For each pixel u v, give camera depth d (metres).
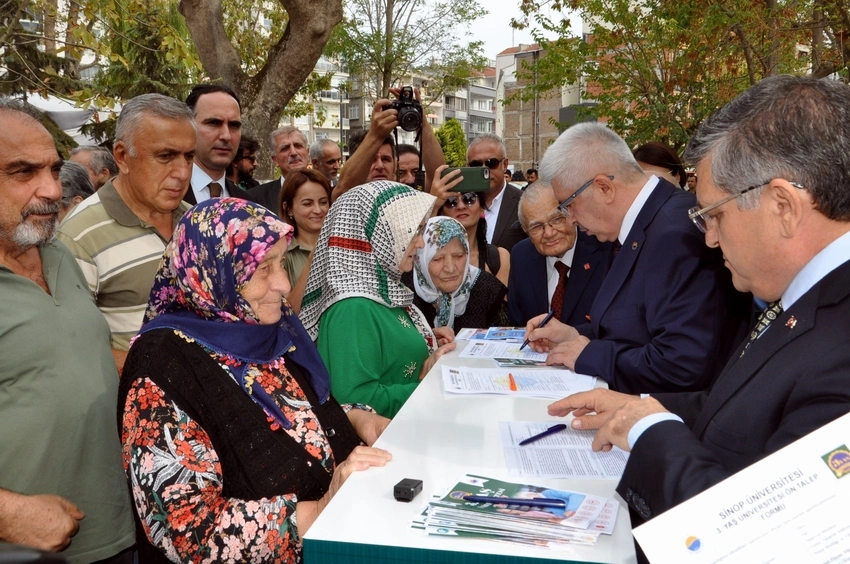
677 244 2.22
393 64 22.62
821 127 1.22
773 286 1.34
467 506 1.37
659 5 11.04
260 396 1.79
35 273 2.10
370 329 2.50
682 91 10.66
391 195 2.66
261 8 17.88
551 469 1.57
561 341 2.68
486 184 3.75
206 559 1.56
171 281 1.85
